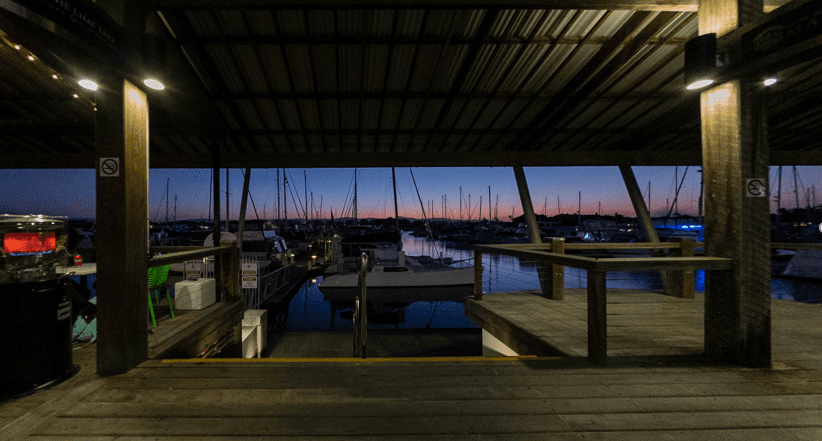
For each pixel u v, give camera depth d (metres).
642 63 4.81
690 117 5.77
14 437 1.68
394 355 6.02
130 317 2.50
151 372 2.45
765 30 2.30
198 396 2.09
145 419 1.84
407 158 6.63
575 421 1.83
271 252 16.77
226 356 4.45
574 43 4.51
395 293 12.38
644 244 5.21
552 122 6.08
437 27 4.26
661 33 4.35
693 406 1.98
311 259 19.59
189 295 4.27
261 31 4.19
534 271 26.06
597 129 6.48
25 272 2.38
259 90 5.20
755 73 2.38
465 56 4.73
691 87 2.75
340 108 5.74
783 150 7.09
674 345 3.04
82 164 6.35
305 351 6.20
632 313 4.30
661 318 4.05
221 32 4.10
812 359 2.68
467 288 12.55
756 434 1.71
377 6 2.96
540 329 3.48
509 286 19.38
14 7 1.73
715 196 2.69
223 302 4.70
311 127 6.27
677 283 5.35
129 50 2.47
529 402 2.03
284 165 6.55
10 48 4.00
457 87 5.21
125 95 2.49
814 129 6.27
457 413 1.91
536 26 4.23
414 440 1.66
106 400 2.04
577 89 5.29
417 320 11.82
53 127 5.24
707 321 2.75
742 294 2.53
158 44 2.54
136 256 2.58
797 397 2.08
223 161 6.44
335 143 6.92
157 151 6.57
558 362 2.62
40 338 2.27
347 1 2.92
